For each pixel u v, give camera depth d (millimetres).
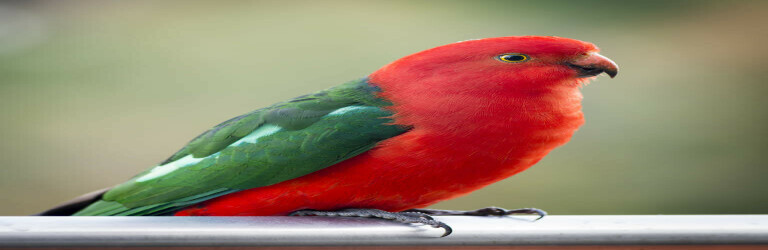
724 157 14406
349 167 4633
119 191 5211
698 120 16391
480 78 4598
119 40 22188
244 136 5000
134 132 15555
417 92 4707
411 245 3588
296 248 3533
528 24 21922
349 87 5121
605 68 4680
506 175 4762
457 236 3596
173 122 15867
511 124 4535
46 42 22516
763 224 3590
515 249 3609
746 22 21688
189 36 22297
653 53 20172
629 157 14711
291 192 4758
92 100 17594
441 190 4711
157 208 5090
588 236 3557
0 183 13844
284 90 17469
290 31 22281
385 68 5109
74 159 14680
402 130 4605
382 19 23250
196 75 18688
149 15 24406
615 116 16594
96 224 3615
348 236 3572
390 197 4707
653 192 13109
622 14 22953
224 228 3488
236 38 21469
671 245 3533
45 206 12961
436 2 24859
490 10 24016
